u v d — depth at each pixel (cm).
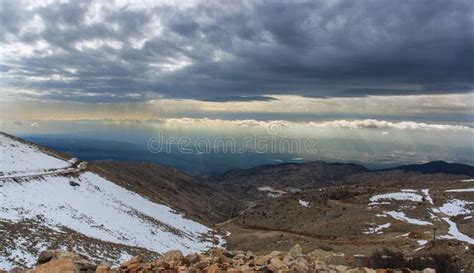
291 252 1898
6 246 3662
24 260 3519
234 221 13438
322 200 13625
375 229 8469
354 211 10569
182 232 8550
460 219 8988
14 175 7112
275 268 1522
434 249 4700
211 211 16525
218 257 1655
